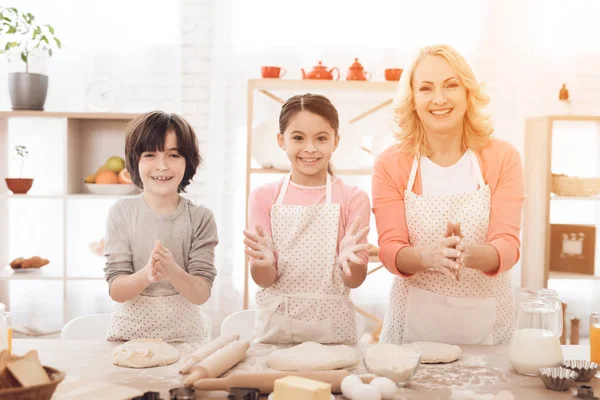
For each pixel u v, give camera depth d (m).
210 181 3.34
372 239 3.38
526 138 3.39
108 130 3.21
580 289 3.49
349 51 3.37
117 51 3.35
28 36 3.27
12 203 3.32
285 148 1.78
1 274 3.04
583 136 3.47
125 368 1.30
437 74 1.70
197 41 3.38
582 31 3.39
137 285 1.62
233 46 3.36
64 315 3.07
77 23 3.31
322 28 3.37
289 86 3.09
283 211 1.75
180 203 1.83
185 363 1.27
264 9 3.36
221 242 3.38
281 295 1.68
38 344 1.50
